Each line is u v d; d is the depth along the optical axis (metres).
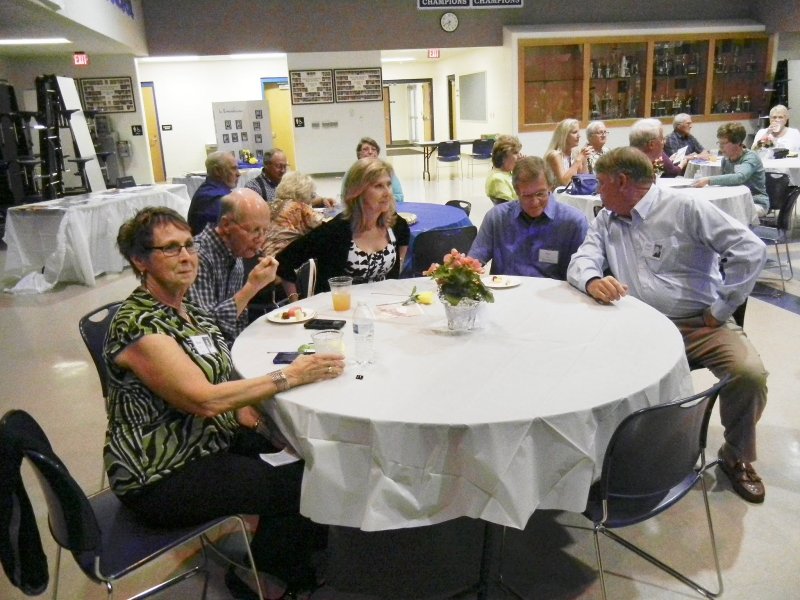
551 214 2.74
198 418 1.62
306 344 1.86
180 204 7.25
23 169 8.12
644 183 2.31
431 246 3.37
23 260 5.66
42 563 1.39
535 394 1.51
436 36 10.23
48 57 9.75
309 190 3.90
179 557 2.10
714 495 2.27
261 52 9.95
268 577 1.94
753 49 10.05
